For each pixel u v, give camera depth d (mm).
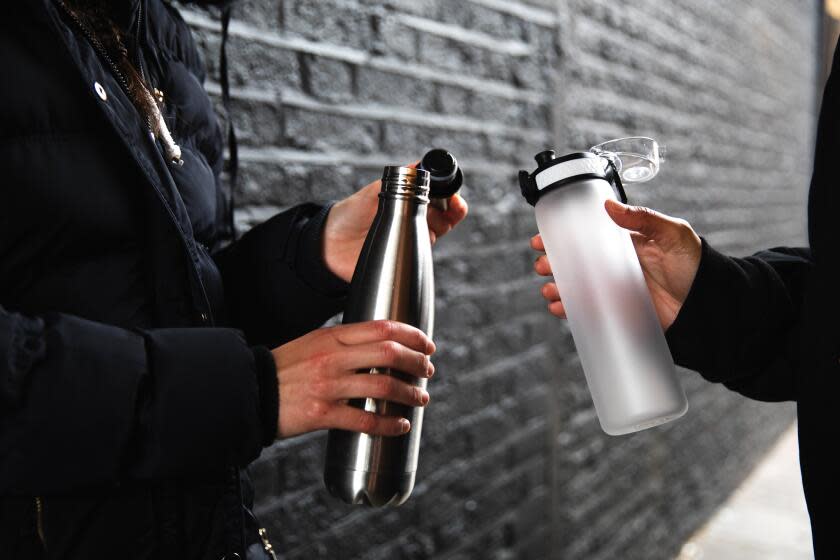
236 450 575
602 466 2361
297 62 1301
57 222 603
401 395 603
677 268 850
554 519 2100
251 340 892
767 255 935
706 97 3188
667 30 2787
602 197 738
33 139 593
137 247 651
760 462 3918
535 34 1948
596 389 745
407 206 659
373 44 1458
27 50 599
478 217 1765
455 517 1723
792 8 4504
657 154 784
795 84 4602
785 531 3057
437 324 1656
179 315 667
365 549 1467
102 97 608
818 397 696
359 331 602
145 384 556
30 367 524
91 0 699
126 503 631
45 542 609
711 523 3148
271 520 1271
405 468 633
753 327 846
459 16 1686
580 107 2158
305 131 1316
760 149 3959
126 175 636
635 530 2562
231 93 1179
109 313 633
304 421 592
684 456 2996
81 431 532
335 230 842
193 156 769
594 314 731
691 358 870
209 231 781
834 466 690
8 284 604
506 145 1849
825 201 701
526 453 1982
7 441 523
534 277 1996
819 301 699
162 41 778
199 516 662
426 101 1597
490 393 1833
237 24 1191
